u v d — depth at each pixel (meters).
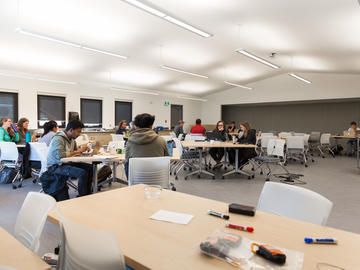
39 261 0.79
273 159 5.14
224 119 14.80
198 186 4.58
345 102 11.40
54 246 2.28
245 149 5.62
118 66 8.05
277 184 1.49
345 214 3.24
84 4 4.56
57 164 3.13
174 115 12.67
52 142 3.15
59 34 5.58
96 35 5.82
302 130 12.55
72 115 8.59
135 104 10.82
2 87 7.20
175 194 1.56
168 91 11.95
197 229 1.05
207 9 4.89
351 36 5.35
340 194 4.17
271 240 0.95
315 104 12.18
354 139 9.24
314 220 1.27
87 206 1.32
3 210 3.18
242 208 1.24
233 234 0.96
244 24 5.53
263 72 10.54
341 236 1.00
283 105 13.08
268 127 13.57
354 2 3.99
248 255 0.83
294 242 0.94
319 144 10.23
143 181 2.44
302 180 5.21
